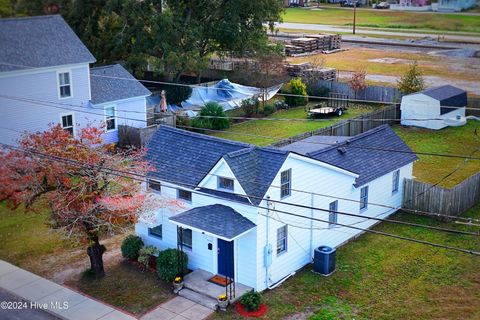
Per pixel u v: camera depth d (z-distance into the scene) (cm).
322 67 5922
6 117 3391
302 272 2342
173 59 4569
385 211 2864
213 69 5641
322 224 2444
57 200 2108
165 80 5178
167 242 2389
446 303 2098
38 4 5253
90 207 2091
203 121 4291
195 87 4916
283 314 2028
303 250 2369
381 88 4969
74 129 3709
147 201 2248
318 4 13088
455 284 2231
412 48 7819
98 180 2178
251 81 5159
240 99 4912
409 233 2691
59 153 2162
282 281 2262
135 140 3822
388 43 8150
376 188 2766
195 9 5012
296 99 5081
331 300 2123
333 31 9288
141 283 2244
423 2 11644
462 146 3981
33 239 2656
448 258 2436
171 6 4903
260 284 2164
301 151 2647
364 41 8312
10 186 2156
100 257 2281
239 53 5247
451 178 3372
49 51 3569
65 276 2314
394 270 2344
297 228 2311
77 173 2155
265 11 5150
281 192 2203
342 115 4719
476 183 2944
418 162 3666
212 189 2152
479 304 2091
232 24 5041
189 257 2311
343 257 2462
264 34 5391
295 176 2252
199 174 2303
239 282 2194
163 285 2225
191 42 4816
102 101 3800
